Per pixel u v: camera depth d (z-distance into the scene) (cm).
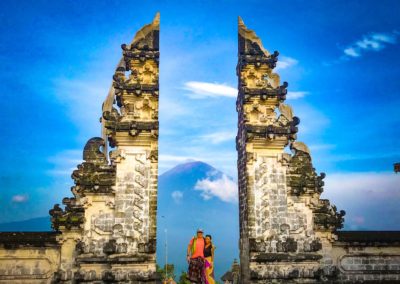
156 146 2694
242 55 2914
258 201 2725
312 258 2659
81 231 2561
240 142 2953
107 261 2488
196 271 2117
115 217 2581
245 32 2983
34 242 2544
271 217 2712
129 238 2556
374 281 2759
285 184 2769
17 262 2534
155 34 2881
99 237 2562
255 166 2775
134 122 2673
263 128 2789
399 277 2791
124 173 2648
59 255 2564
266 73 2939
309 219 2769
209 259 2172
